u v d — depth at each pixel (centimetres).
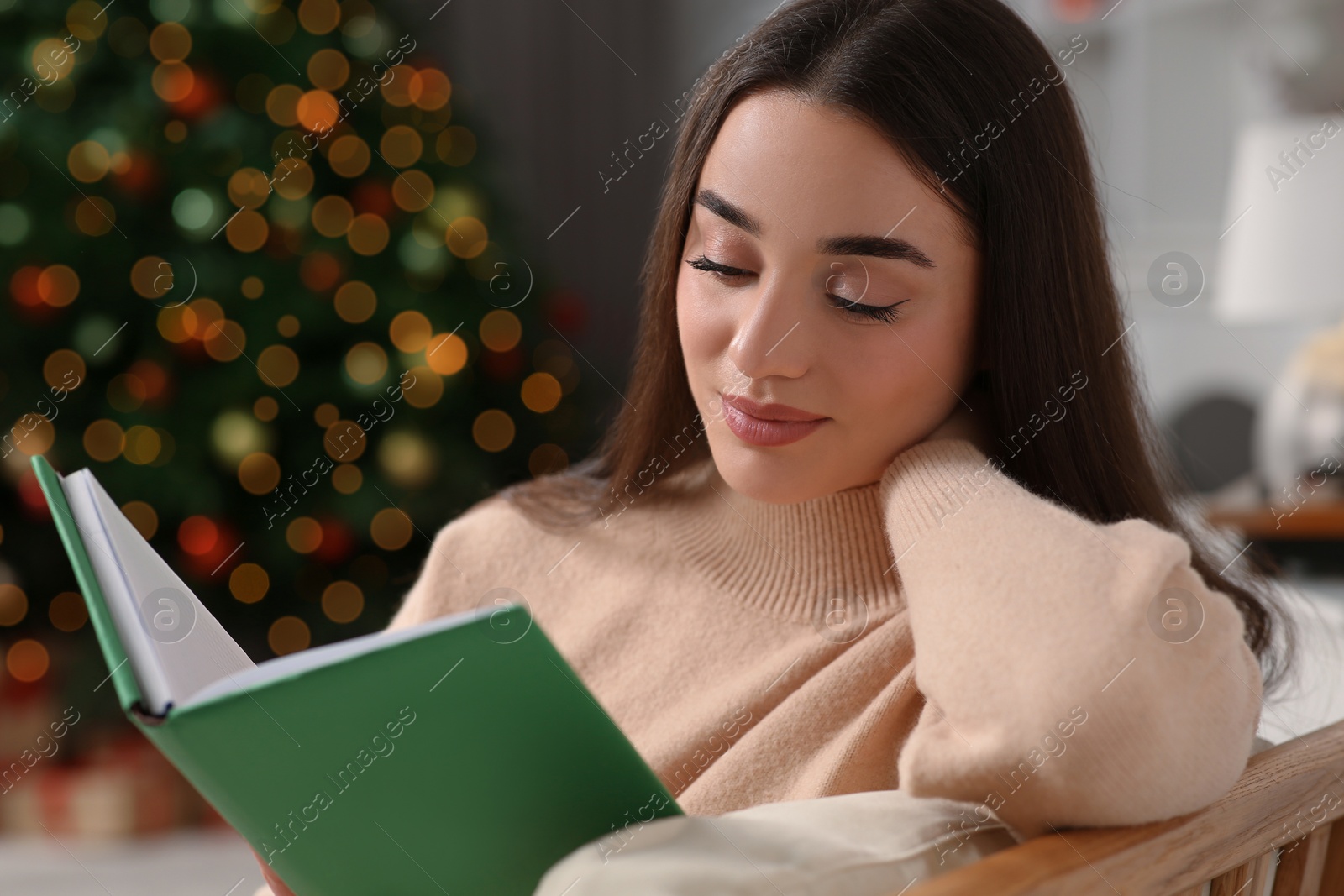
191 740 45
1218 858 55
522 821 54
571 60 335
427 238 212
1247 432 255
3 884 182
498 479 229
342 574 218
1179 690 51
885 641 75
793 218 65
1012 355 71
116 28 195
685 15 335
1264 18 239
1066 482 75
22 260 185
